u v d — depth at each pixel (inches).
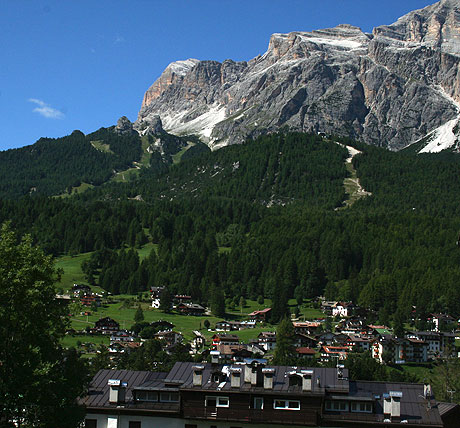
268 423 2977.4
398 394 2947.8
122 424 3051.2
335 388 3063.5
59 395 2677.2
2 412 2618.1
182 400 3056.1
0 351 2691.9
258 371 3102.9
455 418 3065.9
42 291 2819.9
